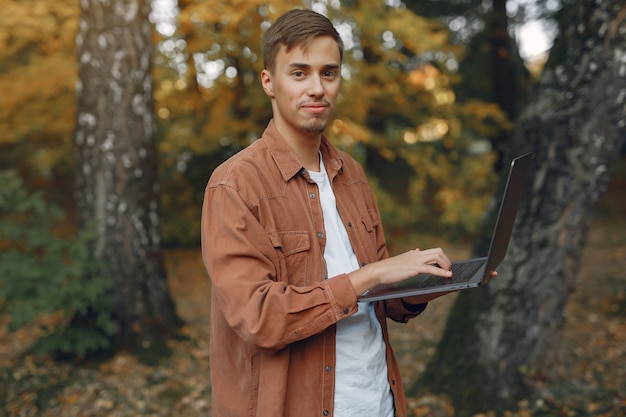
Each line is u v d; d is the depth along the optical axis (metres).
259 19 4.75
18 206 3.68
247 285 1.17
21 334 4.71
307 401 1.27
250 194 1.24
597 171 2.79
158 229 4.14
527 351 2.95
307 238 1.29
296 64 1.27
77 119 3.94
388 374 1.44
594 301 5.23
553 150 2.84
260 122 6.61
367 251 1.43
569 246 2.87
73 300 3.58
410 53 7.56
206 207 1.28
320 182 1.41
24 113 6.54
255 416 1.28
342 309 1.17
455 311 3.21
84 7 3.88
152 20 4.99
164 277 4.20
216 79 5.81
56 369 3.69
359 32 5.64
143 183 4.00
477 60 9.93
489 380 2.96
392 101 7.60
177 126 7.06
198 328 4.55
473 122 8.46
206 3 4.31
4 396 3.35
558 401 2.91
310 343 1.29
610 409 2.86
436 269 1.17
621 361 3.58
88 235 3.74
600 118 2.73
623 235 8.66
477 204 8.07
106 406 3.24
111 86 3.87
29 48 5.92
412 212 9.00
